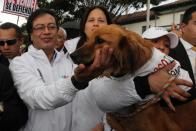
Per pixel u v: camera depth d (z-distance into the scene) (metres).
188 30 4.48
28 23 3.56
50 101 2.91
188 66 3.86
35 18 3.48
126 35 2.87
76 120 3.55
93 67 2.68
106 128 3.18
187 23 4.49
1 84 3.23
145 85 2.75
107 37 2.89
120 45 2.83
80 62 2.96
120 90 2.79
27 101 3.14
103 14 3.90
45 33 3.45
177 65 2.94
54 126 3.40
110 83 2.89
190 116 2.97
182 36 4.61
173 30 5.10
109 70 2.83
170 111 2.95
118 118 2.97
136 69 2.81
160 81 2.76
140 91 2.75
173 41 3.69
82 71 2.71
